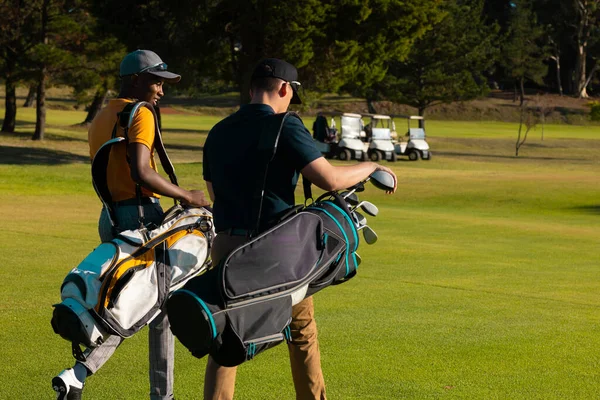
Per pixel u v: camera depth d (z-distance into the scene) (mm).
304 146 3830
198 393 5047
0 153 38750
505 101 107562
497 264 11859
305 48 37375
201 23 39500
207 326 3355
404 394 5062
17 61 45562
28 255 10820
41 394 4934
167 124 73125
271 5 36938
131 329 3977
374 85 73750
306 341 4238
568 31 111188
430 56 73000
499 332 6965
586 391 5215
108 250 4043
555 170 42000
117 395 4965
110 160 4363
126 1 39031
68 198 22719
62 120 68562
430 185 31594
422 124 47062
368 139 45562
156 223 4320
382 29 39844
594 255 13586
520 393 5145
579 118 99125
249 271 3482
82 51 44375
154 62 4543
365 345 6355
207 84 103125
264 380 5348
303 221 3705
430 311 7875
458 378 5465
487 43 76312
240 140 3926
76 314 3855
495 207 26312
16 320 6930
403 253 12781
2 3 43438
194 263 4266
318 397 4312
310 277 3643
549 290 9508
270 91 4062
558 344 6551
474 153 54281
